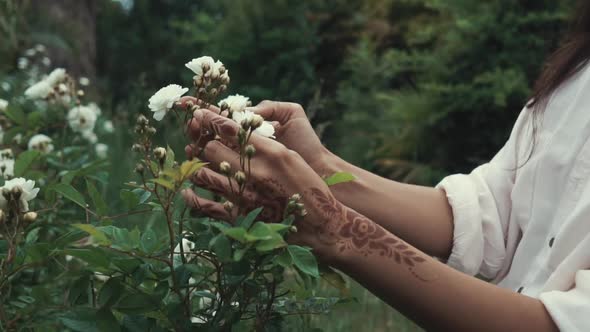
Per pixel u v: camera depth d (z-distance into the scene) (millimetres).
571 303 942
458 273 979
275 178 938
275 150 937
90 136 2422
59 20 5648
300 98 6070
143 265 984
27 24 5098
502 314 953
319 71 6328
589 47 1205
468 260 1293
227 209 950
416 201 1337
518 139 1322
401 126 4676
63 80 2021
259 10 6242
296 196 924
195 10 13469
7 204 994
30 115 1857
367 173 1348
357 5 6414
